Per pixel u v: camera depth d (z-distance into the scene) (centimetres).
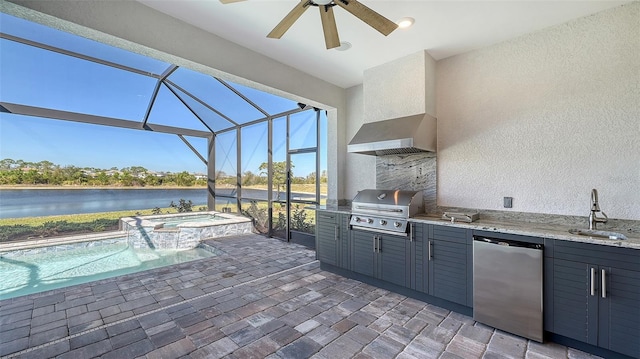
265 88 327
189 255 493
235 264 397
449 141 316
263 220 612
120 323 230
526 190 265
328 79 393
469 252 240
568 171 243
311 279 338
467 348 197
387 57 321
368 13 167
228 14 238
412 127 292
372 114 348
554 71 251
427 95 308
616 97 222
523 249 210
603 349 184
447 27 254
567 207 243
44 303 267
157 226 563
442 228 258
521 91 269
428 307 262
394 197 310
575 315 191
